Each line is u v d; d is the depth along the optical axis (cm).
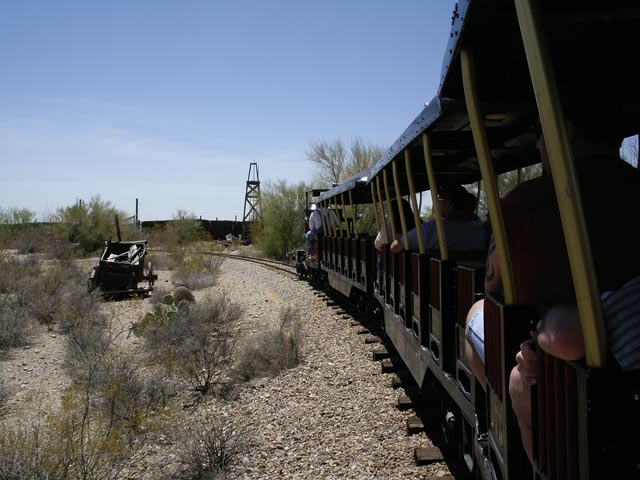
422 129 385
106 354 823
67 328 1132
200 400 681
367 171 994
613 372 152
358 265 993
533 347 200
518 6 174
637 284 160
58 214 3225
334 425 554
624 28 235
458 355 373
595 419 152
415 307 523
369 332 932
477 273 323
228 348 842
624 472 151
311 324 1050
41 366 892
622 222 200
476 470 357
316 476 452
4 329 1034
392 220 625
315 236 1631
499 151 454
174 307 1102
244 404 651
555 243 218
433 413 540
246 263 2655
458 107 308
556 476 178
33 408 674
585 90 216
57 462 447
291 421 578
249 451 514
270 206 2859
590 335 155
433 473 430
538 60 166
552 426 181
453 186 513
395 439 503
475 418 316
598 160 208
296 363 793
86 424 571
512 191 235
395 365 715
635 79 283
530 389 201
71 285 1623
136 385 686
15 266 1742
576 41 246
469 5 204
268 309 1278
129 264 1563
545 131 166
